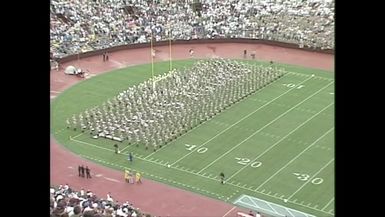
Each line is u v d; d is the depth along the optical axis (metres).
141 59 94.69
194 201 54.31
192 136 67.06
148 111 72.38
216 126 69.50
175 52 98.06
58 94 80.44
